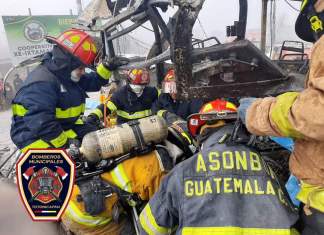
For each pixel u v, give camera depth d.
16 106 2.56
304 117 1.07
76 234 2.26
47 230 1.98
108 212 2.12
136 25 2.67
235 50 1.67
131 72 3.96
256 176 1.43
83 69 2.79
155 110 4.02
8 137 8.60
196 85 1.75
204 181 1.42
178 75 1.73
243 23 2.02
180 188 1.44
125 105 4.14
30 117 2.45
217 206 1.36
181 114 3.79
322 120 1.03
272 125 1.20
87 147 2.00
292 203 1.51
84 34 2.68
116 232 2.25
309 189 1.32
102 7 3.53
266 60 1.71
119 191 2.07
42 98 2.50
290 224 1.33
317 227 1.30
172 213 1.52
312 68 1.10
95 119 3.96
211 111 1.66
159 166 2.11
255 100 1.34
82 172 2.09
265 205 1.37
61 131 2.56
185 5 1.61
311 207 1.32
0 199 1.99
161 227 1.57
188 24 1.65
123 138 2.03
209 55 1.70
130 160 2.11
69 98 2.74
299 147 1.33
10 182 2.20
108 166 2.11
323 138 1.08
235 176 1.42
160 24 2.12
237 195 1.38
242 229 1.33
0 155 4.37
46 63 2.65
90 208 2.00
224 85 1.75
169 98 3.88
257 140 1.76
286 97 1.18
